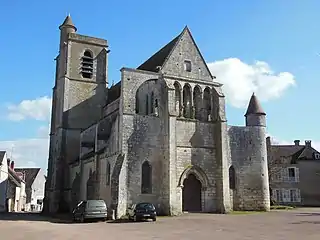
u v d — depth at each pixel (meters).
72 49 51.44
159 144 36.97
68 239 18.11
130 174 34.88
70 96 49.97
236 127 41.75
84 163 42.88
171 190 35.19
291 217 31.56
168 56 39.53
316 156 63.28
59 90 50.78
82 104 50.31
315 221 27.47
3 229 24.28
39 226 26.42
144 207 29.91
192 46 41.19
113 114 42.47
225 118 39.91
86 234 20.39
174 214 34.84
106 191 36.41
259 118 42.81
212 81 41.03
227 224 25.95
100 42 53.03
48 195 50.91
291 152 65.56
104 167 37.84
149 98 40.31
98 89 51.56
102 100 51.34
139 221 29.64
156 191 35.88
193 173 37.94
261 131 42.62
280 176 62.66
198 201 39.38
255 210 40.25
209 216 33.34
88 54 52.53
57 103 51.28
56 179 46.91
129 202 34.22
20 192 71.75
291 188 62.03
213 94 40.88
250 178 40.91
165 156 36.28
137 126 36.28
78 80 50.81
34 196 82.88
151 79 38.38
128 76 37.25
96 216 30.44
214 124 40.12
